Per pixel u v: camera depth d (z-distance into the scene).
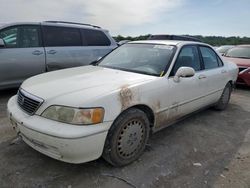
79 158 2.53
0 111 4.65
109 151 2.78
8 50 5.41
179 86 3.64
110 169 2.91
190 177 2.87
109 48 7.15
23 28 5.69
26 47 5.69
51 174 2.76
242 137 4.10
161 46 4.08
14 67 5.52
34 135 2.56
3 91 6.11
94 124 2.54
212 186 2.73
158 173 2.90
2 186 2.52
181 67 3.66
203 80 4.27
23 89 3.04
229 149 3.63
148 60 3.83
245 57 8.90
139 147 3.13
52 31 6.12
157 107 3.29
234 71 5.52
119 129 2.80
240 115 5.25
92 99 2.57
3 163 2.91
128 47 4.38
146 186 2.66
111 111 2.66
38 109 2.65
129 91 2.89
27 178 2.67
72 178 2.71
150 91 3.14
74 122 2.48
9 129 3.83
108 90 2.77
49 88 2.86
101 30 7.16
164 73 3.51
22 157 3.05
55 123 2.52
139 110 3.02
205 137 4.00
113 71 3.62
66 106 2.52
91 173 2.82
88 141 2.49
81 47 6.57
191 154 3.40
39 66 5.87
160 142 3.70
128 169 2.94
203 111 5.36
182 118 4.11
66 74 3.47
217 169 3.07
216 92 4.89
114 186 2.63
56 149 2.48
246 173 3.01
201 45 4.64
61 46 6.23
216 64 5.00
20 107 2.94
